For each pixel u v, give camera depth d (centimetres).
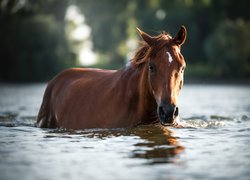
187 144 1052
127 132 1191
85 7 9731
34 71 7850
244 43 7419
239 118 1716
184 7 8975
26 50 7912
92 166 862
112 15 9694
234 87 5866
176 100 1105
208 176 792
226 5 8838
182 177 786
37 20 7956
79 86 1355
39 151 991
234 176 792
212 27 8838
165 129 1230
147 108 1186
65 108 1350
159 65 1115
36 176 798
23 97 3672
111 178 784
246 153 962
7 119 1706
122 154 955
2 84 7150
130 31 9756
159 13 9381
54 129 1329
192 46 8344
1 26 8094
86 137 1145
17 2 8812
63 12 9388
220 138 1131
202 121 1507
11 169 844
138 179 777
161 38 1157
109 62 10075
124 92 1219
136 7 9562
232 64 7388
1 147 1036
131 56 1261
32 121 1617
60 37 8125
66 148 1020
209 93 4275
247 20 8944
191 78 7631
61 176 797
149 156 936
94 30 9800
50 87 1459
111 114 1233
